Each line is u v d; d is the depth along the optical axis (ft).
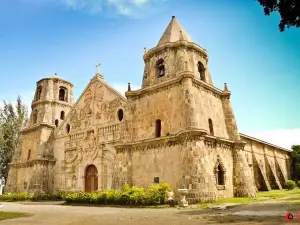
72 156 133.28
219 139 91.91
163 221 44.27
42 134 144.46
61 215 59.52
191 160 77.71
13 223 46.42
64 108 157.69
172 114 91.91
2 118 184.85
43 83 160.04
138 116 102.94
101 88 129.39
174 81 93.81
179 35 108.27
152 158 92.38
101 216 55.06
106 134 119.96
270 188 142.00
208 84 98.12
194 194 74.49
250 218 42.60
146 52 111.55
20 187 146.30
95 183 119.75
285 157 197.36
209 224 38.68
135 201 76.43
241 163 97.19
